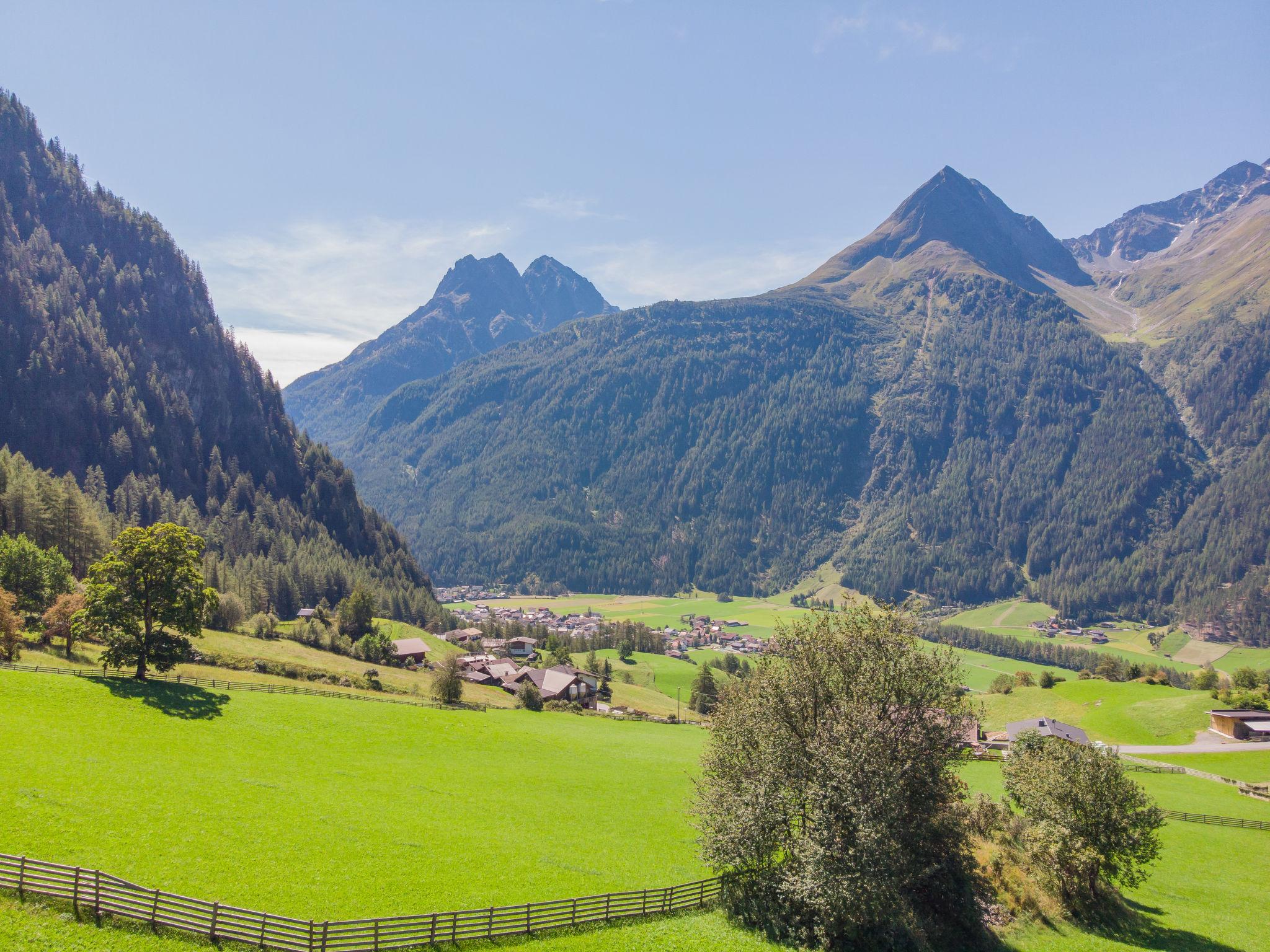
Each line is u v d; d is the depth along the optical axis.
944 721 42.53
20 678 64.56
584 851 49.09
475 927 35.78
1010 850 50.59
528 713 108.94
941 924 41.12
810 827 39.88
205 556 169.50
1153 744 114.06
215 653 108.81
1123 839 47.34
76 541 130.38
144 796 45.94
